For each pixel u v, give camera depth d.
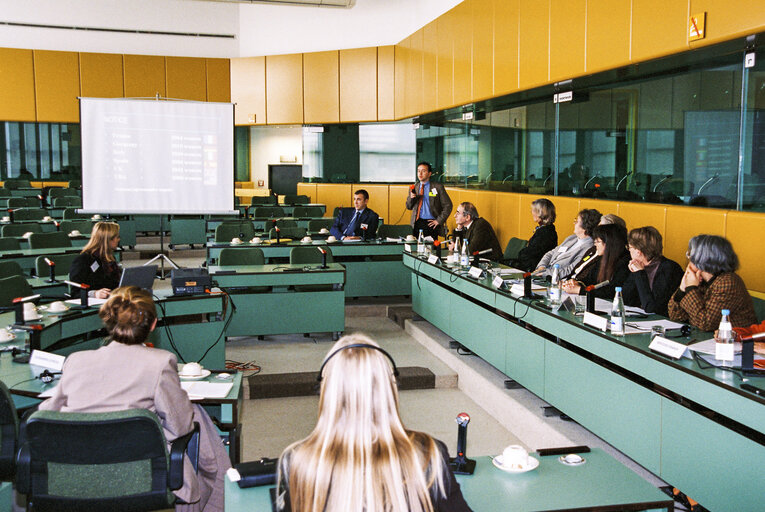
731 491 2.64
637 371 3.15
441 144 11.28
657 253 4.09
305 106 14.07
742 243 4.74
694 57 5.36
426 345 6.25
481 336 5.15
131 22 14.43
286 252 7.72
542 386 4.16
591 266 4.87
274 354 6.02
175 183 9.10
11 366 3.35
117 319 2.59
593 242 5.22
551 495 1.96
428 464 1.32
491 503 1.90
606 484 2.03
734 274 3.43
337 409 1.32
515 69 8.03
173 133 9.05
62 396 2.54
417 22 12.05
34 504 2.31
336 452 1.29
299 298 6.33
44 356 3.35
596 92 6.85
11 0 13.91
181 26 14.59
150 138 8.96
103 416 2.23
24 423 2.62
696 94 5.42
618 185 6.57
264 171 17.33
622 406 3.34
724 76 5.10
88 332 4.48
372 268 7.89
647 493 1.98
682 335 3.32
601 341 3.44
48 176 14.59
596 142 6.92
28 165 14.45
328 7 12.52
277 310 6.30
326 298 6.38
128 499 2.33
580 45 6.68
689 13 5.17
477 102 9.33
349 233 8.41
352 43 13.55
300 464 1.31
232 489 1.92
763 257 4.56
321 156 14.11
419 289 6.79
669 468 3.00
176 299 4.79
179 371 3.37
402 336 6.71
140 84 14.56
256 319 6.27
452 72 10.02
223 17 14.69
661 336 3.23
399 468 1.28
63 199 12.39
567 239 5.64
